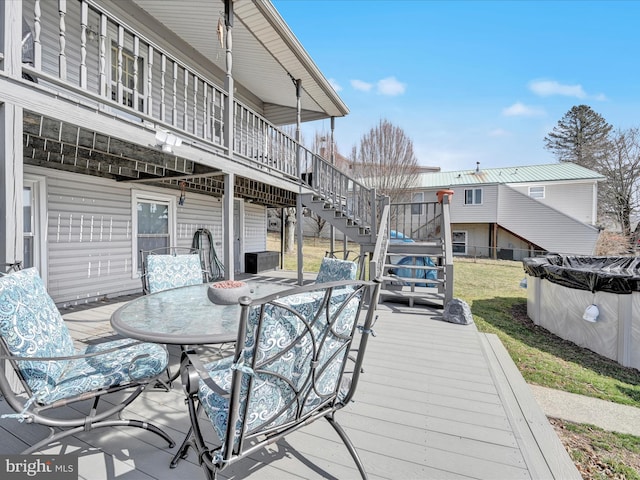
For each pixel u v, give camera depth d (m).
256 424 1.21
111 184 5.44
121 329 1.79
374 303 1.46
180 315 2.09
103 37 2.83
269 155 6.13
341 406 1.58
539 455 1.67
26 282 1.65
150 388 2.38
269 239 18.83
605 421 2.49
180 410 2.10
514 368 2.81
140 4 5.14
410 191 15.74
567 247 14.62
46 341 1.64
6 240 2.10
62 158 3.75
